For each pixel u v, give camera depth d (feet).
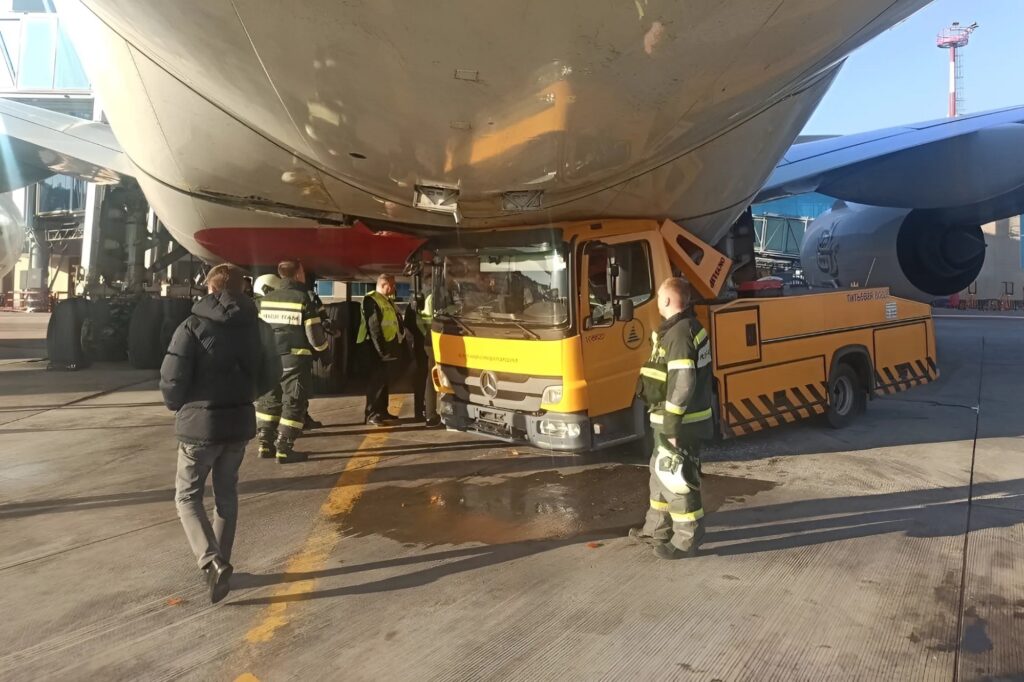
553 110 12.13
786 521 13.93
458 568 11.78
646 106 12.37
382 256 27.55
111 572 11.57
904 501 15.12
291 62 11.27
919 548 12.37
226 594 10.48
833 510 14.57
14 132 30.42
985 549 12.28
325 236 25.40
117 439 21.68
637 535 13.03
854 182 29.99
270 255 27.02
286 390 18.88
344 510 14.93
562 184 16.03
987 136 25.63
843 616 9.85
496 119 12.39
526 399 16.93
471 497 15.85
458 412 18.72
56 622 9.80
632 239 17.74
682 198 18.60
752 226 26.81
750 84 12.48
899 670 8.41
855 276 36.11
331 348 29.14
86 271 45.83
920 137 27.12
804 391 20.84
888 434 21.97
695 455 11.96
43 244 116.16
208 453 10.49
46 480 17.13
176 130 17.67
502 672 8.48
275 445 20.17
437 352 19.42
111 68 16.69
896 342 24.68
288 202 20.56
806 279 41.19
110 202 39.32
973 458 18.84
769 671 8.44
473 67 10.69
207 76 13.17
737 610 10.08
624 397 17.43
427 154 14.07
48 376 35.29
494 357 17.60
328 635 9.46
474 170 14.85
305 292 18.98
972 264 33.88
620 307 16.71
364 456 19.69
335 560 12.16
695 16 9.78
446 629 9.61
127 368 38.52
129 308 40.16
